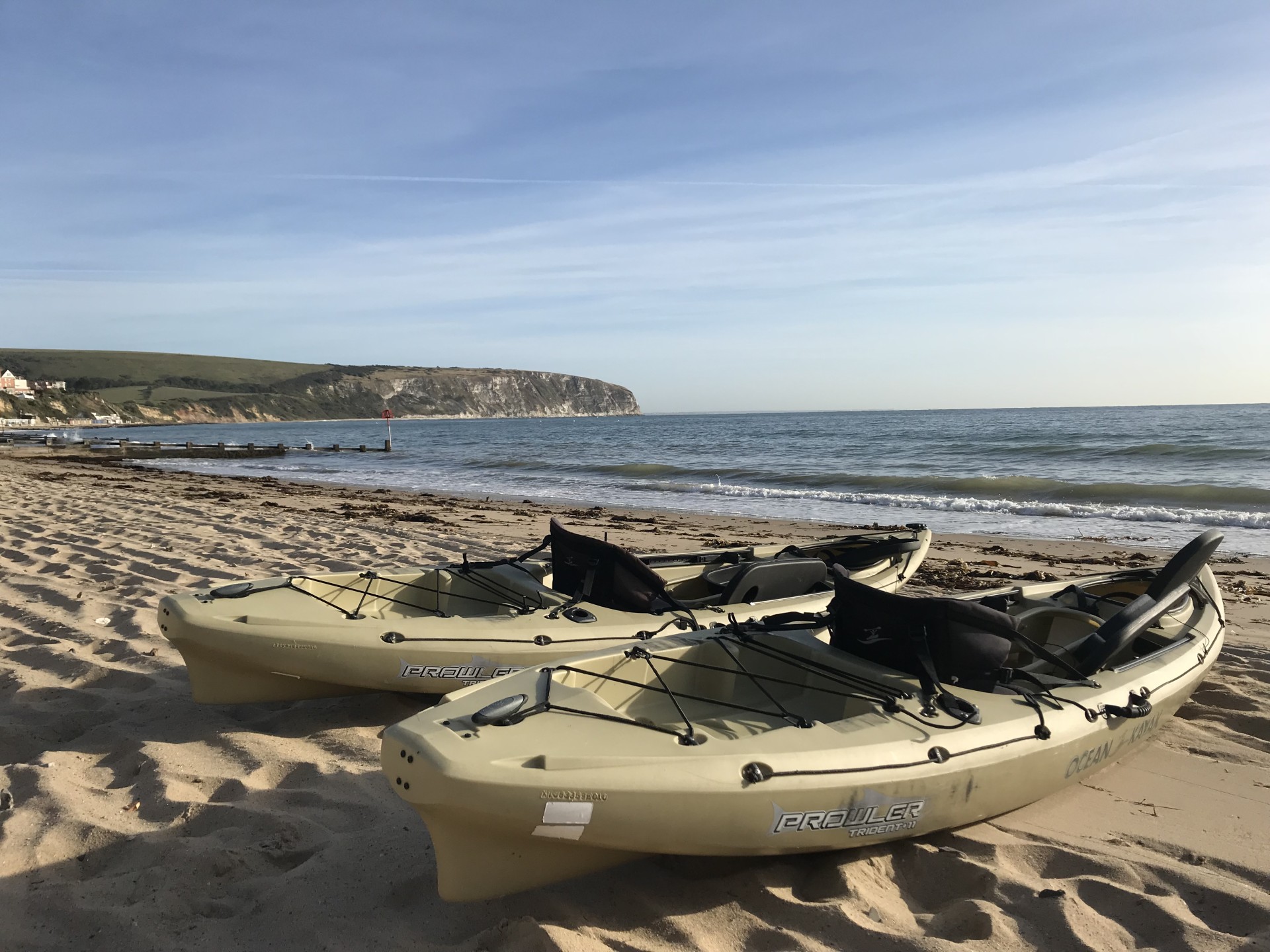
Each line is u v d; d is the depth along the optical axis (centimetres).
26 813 374
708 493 2241
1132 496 1881
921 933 316
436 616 557
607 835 304
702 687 453
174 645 482
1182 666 502
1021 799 390
